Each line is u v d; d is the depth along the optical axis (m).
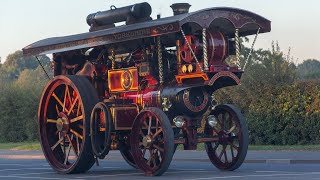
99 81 20.09
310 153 26.61
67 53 21.11
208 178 16.75
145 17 19.50
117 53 19.95
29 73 71.75
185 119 18.17
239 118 18.66
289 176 17.09
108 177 17.91
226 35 19.36
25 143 43.22
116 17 19.92
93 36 19.12
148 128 17.67
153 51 18.81
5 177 18.42
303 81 31.09
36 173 19.91
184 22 17.22
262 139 31.86
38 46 21.09
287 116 31.03
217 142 19.19
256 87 32.16
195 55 17.91
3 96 46.50
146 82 18.91
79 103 19.38
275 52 33.09
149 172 17.70
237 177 16.89
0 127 46.84
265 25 18.88
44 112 20.64
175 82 18.31
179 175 17.88
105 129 18.45
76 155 19.69
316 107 30.42
